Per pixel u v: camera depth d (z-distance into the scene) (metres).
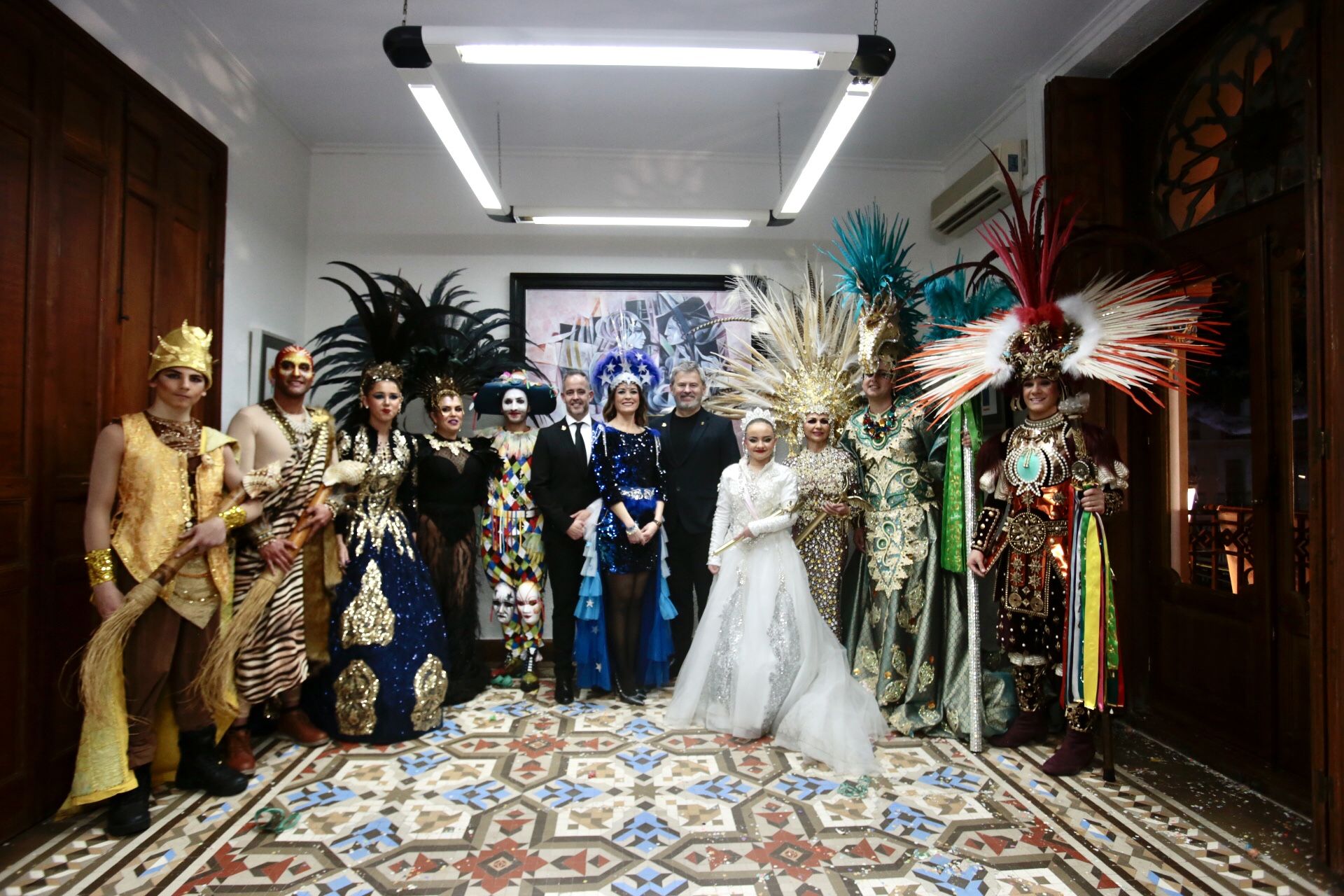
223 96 3.31
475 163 3.21
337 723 2.82
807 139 4.23
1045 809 2.25
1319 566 1.94
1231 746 2.66
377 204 4.34
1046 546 2.60
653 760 2.63
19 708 2.12
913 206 4.60
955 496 2.90
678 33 2.29
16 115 2.12
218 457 2.34
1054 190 3.21
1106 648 2.43
